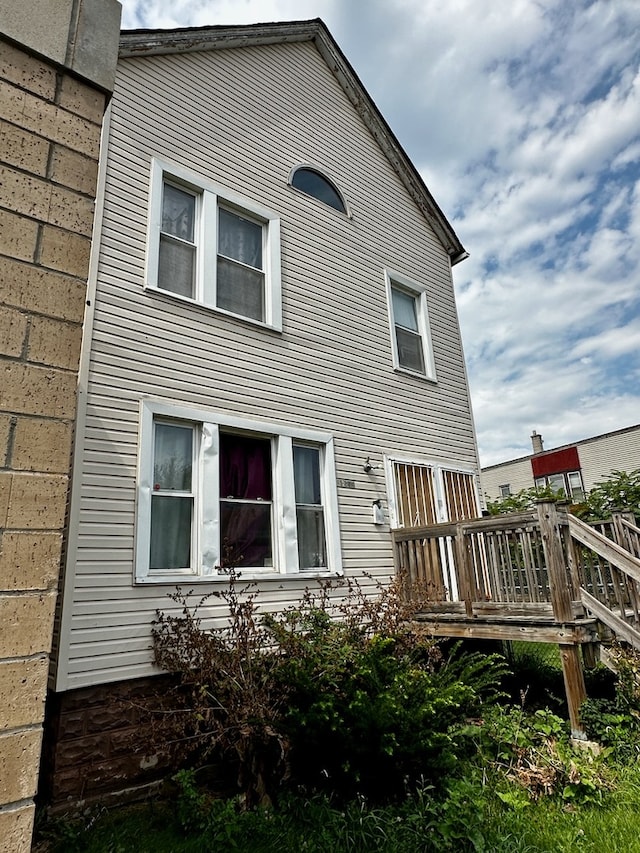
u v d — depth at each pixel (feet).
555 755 13.96
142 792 14.30
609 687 18.11
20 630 4.71
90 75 6.63
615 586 18.35
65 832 11.81
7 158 5.72
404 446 26.32
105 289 17.57
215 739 13.05
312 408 22.84
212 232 21.30
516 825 11.45
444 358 30.71
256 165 24.03
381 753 12.75
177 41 22.08
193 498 18.20
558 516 17.76
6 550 4.78
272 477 20.84
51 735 13.89
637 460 73.26
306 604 19.19
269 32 26.11
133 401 17.34
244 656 14.26
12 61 6.03
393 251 29.73
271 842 11.21
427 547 22.62
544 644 27.76
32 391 5.27
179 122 21.63
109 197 18.54
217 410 19.48
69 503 15.16
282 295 23.25
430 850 10.92
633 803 12.15
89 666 14.43
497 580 19.03
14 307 5.36
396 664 14.89
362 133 30.58
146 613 15.87
